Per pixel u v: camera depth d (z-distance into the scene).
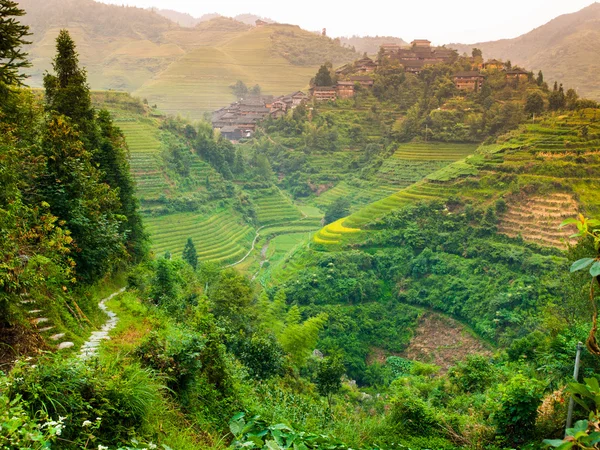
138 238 33.34
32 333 11.09
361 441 14.16
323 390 21.08
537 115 98.69
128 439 7.55
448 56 165.62
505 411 14.69
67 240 16.12
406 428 16.59
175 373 10.71
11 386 6.84
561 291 49.03
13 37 15.46
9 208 13.03
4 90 18.05
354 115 142.25
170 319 19.44
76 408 7.16
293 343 27.08
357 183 116.62
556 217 63.75
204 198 93.81
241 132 148.12
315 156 132.12
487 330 51.16
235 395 12.54
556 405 14.59
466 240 66.88
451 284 59.81
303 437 7.20
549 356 18.09
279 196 114.19
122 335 14.50
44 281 13.79
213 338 13.62
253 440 5.50
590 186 66.56
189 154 102.56
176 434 8.89
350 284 61.81
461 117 117.81
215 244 82.94
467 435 15.70
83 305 16.34
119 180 31.64
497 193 71.38
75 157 20.64
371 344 55.81
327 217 101.69
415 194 78.50
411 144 116.56
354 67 166.12
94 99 102.69
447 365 50.91
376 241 71.12
